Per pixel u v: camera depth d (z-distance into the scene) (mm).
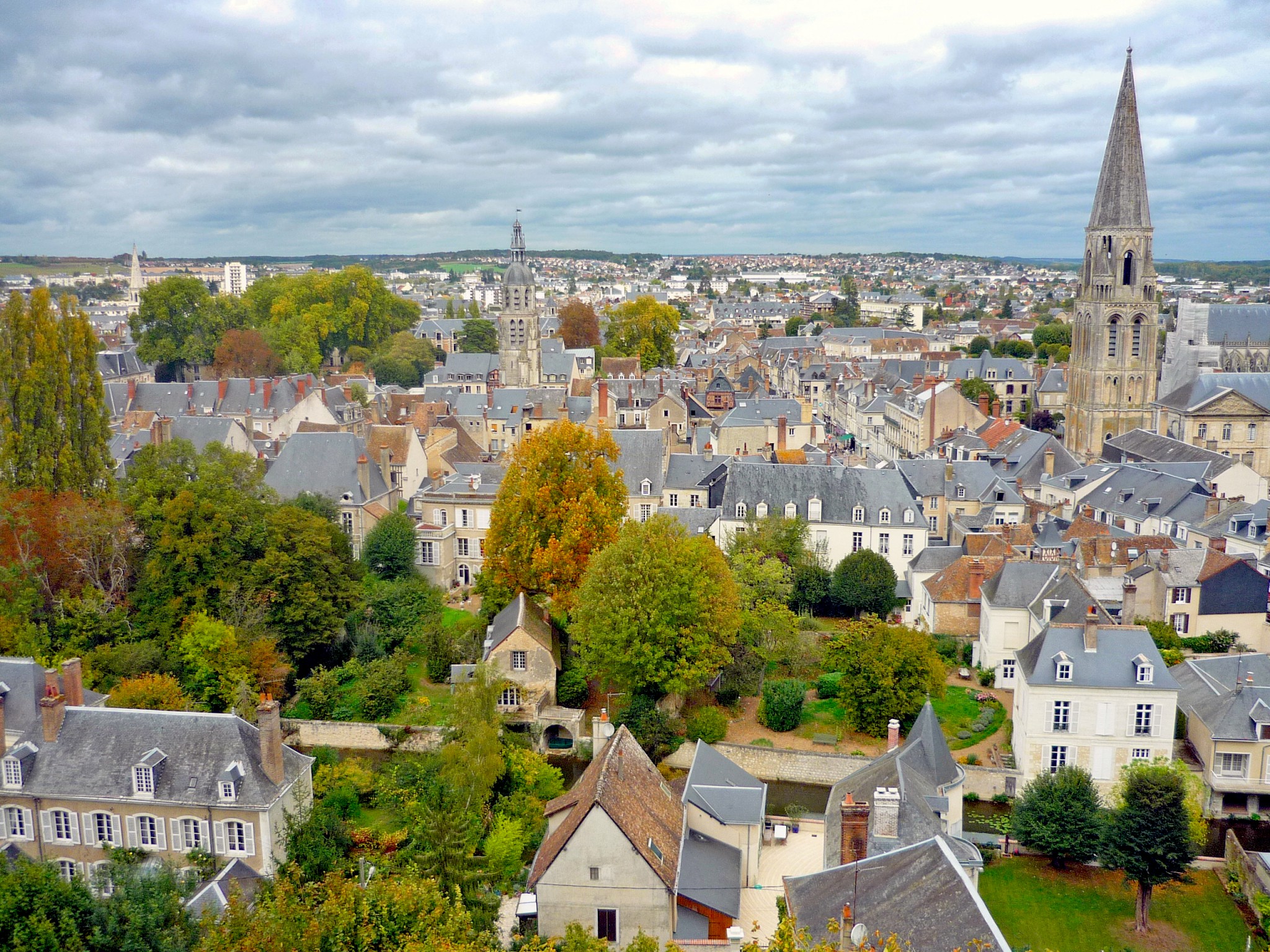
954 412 182125
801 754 87875
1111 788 78000
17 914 49812
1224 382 170875
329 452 125875
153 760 70375
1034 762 80562
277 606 99438
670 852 65062
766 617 99625
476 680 84875
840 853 57000
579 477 105188
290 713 96188
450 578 122125
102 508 100938
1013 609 97812
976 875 57969
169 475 104438
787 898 52438
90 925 50688
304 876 69188
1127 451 157875
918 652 91562
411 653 105562
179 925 52344
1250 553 110500
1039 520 127250
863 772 68938
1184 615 103250
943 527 132250
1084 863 73562
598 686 99562
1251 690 80500
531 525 102625
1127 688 77750
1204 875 72188
